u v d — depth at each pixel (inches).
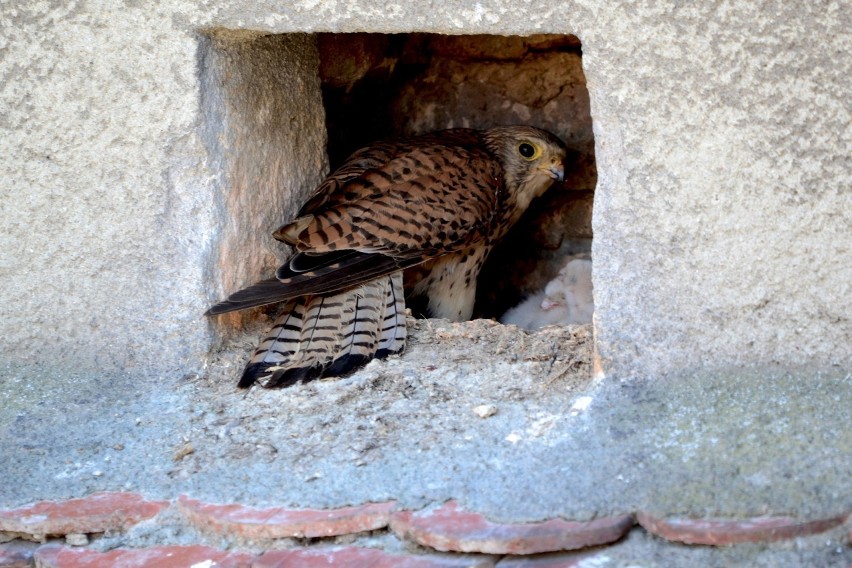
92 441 252.8
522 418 239.9
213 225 269.4
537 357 265.0
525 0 229.1
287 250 298.2
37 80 263.0
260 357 272.2
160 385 270.5
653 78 225.8
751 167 225.5
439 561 205.0
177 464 240.5
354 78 352.5
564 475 217.8
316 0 242.8
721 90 223.0
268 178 290.7
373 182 296.2
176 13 253.9
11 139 267.6
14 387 272.5
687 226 231.8
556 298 367.6
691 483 209.5
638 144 230.2
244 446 243.1
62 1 257.6
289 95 296.8
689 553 199.0
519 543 201.5
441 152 317.1
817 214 224.4
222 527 219.3
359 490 222.2
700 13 219.9
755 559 195.2
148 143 263.7
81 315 275.4
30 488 238.4
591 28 226.5
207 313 259.3
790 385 229.9
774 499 202.2
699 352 236.8
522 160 358.0
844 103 217.3
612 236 236.5
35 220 271.7
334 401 255.8
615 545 203.2
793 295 229.8
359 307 280.1
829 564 191.8
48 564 222.1
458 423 241.9
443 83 381.1
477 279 389.1
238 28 251.9
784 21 216.2
